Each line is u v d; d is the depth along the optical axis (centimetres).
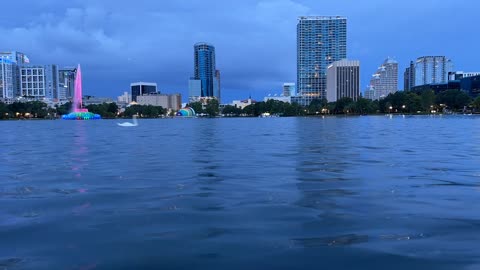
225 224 833
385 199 1059
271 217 884
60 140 3822
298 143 3055
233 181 1354
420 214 900
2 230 799
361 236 745
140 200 1069
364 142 3103
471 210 934
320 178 1404
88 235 764
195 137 4044
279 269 597
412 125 6906
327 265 610
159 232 781
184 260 636
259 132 5025
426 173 1508
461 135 3944
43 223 848
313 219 866
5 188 1261
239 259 638
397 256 642
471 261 617
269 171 1583
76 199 1087
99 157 2186
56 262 631
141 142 3369
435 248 676
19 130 6894
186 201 1052
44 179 1433
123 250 681
